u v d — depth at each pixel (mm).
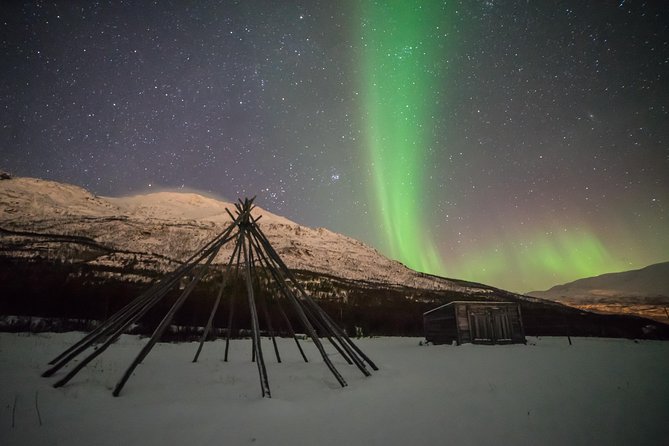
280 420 4633
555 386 6777
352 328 27391
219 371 8273
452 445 3814
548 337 25516
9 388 5570
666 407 5230
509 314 18203
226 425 4391
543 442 3900
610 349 15000
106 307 21359
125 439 3896
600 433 4172
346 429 4316
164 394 5879
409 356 12242
